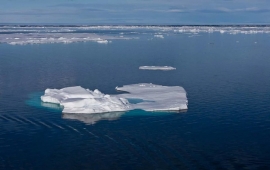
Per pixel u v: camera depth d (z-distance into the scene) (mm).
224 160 16156
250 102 24938
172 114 22250
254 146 17625
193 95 26953
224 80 32625
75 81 32281
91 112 22266
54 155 16703
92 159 16250
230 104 24453
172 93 26656
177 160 16109
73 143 17984
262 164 15820
